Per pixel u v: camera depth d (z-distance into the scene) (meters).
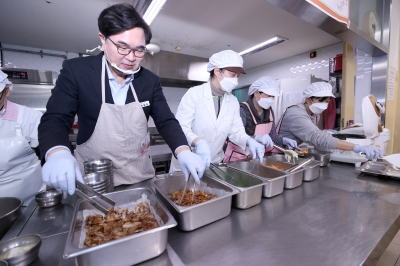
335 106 2.96
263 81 1.64
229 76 1.37
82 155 1.10
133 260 0.53
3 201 0.88
